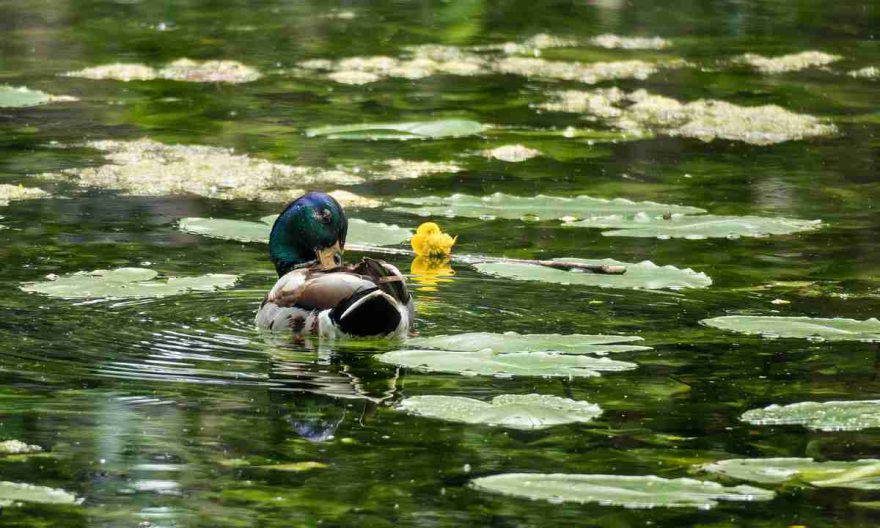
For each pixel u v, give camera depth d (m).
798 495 7.15
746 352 9.80
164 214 14.20
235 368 9.24
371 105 20.53
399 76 22.89
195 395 8.68
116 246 12.81
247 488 7.22
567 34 27.52
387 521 6.82
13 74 22.19
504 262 12.20
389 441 7.93
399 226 13.88
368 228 13.44
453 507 6.99
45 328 10.11
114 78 22.06
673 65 24.17
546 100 21.19
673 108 20.61
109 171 16.12
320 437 7.97
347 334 9.89
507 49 25.62
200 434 8.01
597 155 17.55
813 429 8.16
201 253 12.66
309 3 30.78
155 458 7.62
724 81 22.78
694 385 9.04
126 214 14.15
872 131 19.08
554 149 17.88
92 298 10.95
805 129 19.23
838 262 12.58
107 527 6.71
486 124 19.41
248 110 19.94
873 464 7.55
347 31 27.19
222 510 6.93
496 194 15.02
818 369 9.40
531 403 8.42
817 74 23.44
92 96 20.64
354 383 8.98
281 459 7.62
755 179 16.23
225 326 10.28
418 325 10.42
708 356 9.70
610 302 11.21
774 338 10.17
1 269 11.86
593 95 21.55
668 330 10.38
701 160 17.30
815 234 13.70
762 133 18.98
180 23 27.78
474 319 10.62
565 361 9.20
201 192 15.27
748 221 13.75
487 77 23.00
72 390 8.74
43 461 7.55
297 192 15.38
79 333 10.00
